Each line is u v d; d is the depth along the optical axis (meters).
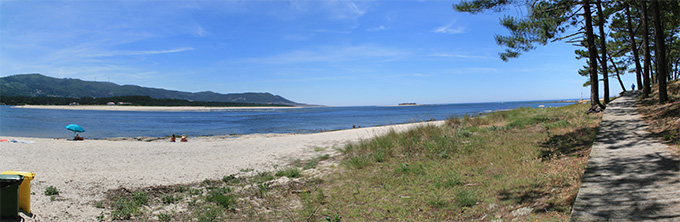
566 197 4.59
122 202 6.38
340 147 14.13
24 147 13.80
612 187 4.30
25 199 5.05
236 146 15.99
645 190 4.06
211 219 5.61
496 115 18.34
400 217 5.34
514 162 7.40
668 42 26.48
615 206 3.67
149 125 44.12
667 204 3.57
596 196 4.03
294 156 12.91
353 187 7.46
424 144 11.01
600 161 5.68
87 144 15.95
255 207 6.42
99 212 5.76
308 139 17.81
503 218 4.52
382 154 10.35
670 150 5.91
